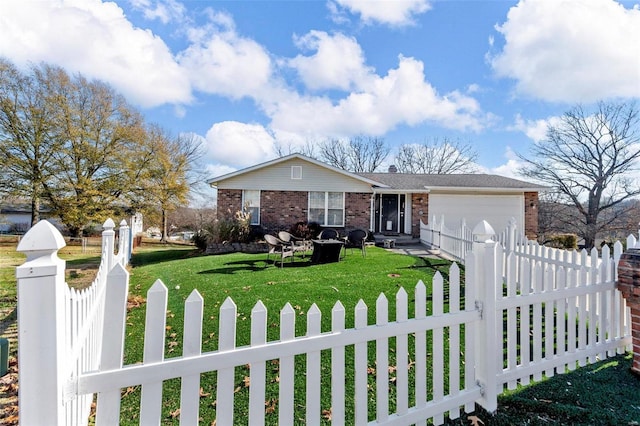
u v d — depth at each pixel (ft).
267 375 8.89
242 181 43.75
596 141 61.82
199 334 4.69
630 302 9.31
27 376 3.46
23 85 52.90
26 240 3.49
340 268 24.56
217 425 4.74
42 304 3.54
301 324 12.59
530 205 46.70
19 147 53.52
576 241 56.44
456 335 7.24
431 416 6.80
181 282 20.39
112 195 60.90
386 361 6.35
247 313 13.93
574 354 9.23
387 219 49.60
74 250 48.73
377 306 6.33
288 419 5.36
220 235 38.27
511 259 10.21
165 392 8.21
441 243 33.58
